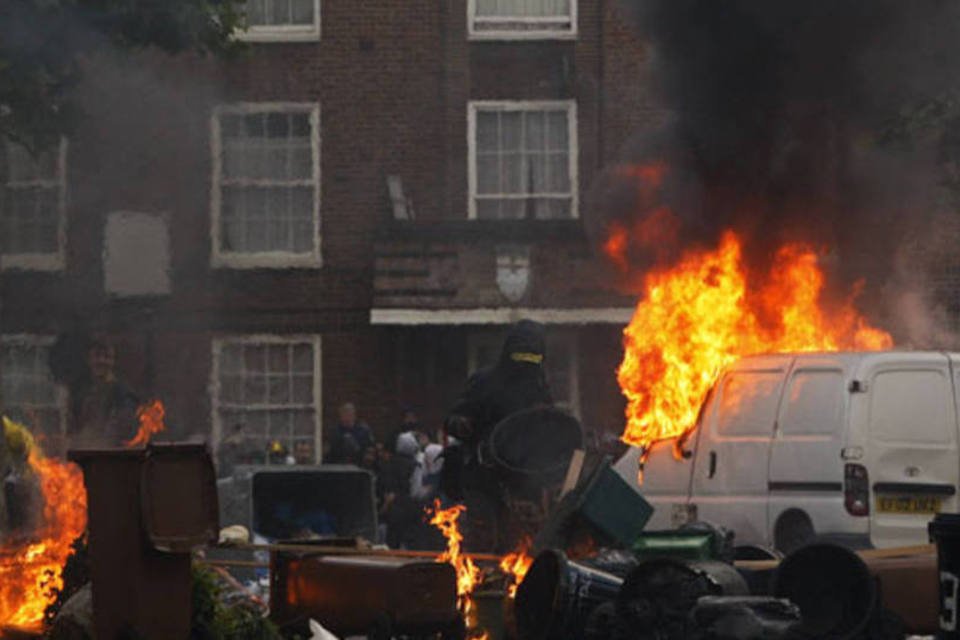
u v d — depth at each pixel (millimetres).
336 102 91562
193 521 24359
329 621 28547
